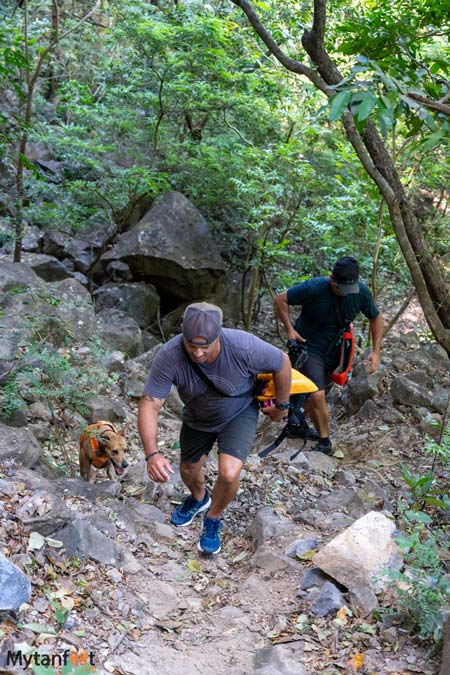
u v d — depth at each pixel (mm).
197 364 3594
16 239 8602
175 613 3502
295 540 4180
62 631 2932
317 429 5848
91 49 11586
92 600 3287
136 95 9211
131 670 2834
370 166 5211
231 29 9750
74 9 11922
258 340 3693
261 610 3521
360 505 4562
